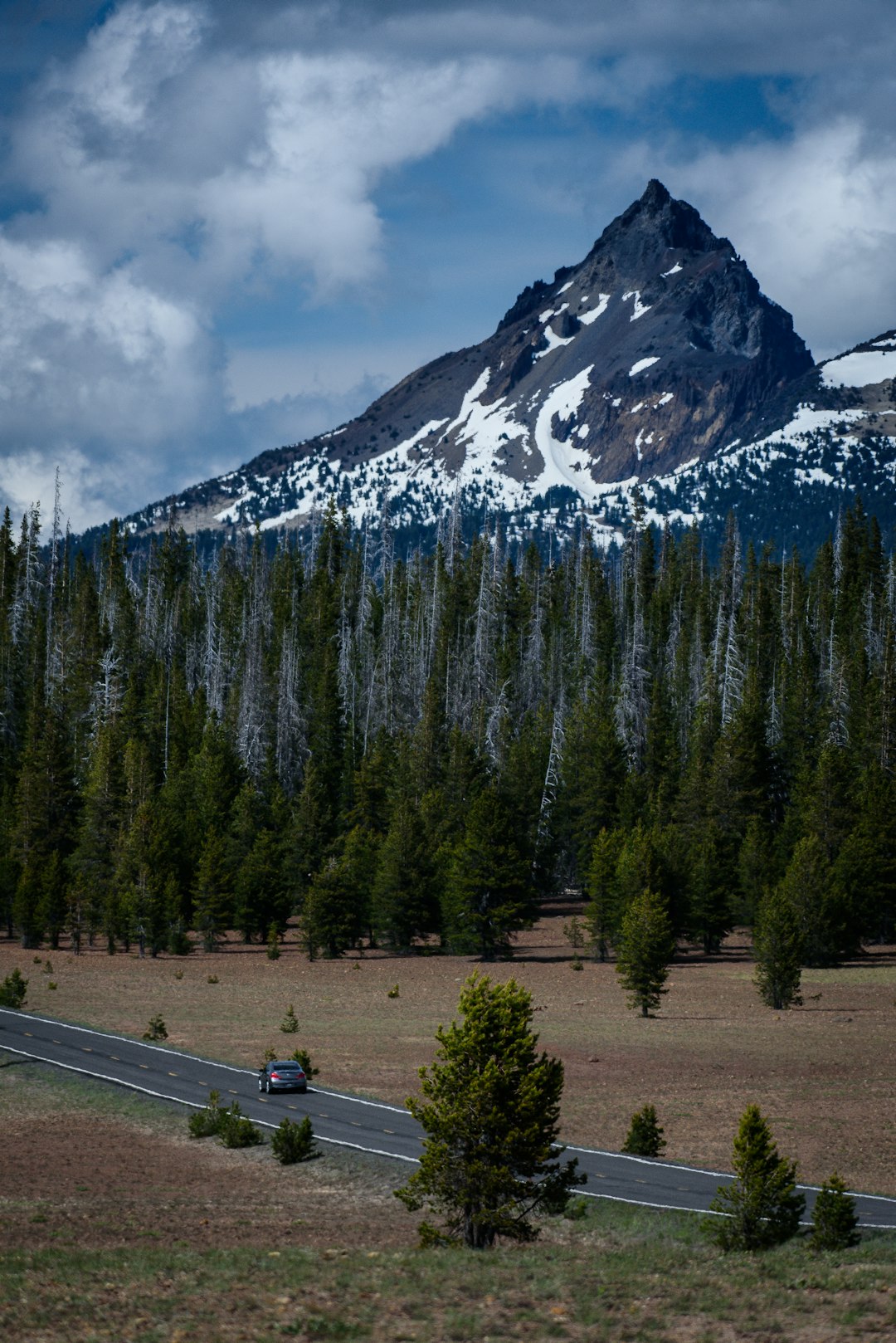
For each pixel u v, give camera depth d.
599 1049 88.62
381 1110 63.25
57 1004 104.12
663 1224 40.59
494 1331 26.19
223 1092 67.06
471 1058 36.81
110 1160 52.44
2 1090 66.00
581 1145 56.91
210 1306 27.98
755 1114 38.34
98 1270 31.95
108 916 147.25
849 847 142.25
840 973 129.75
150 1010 103.25
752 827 149.75
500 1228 36.22
